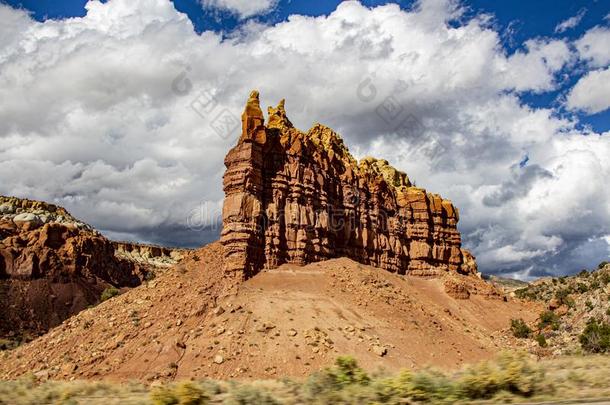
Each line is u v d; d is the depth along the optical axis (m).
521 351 19.52
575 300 98.88
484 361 18.64
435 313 81.19
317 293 69.12
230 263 69.50
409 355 58.88
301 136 83.50
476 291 104.62
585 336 73.25
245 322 58.62
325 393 17.64
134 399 18.33
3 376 58.50
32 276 160.38
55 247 180.75
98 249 196.75
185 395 17.47
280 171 78.50
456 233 117.81
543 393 16.23
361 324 62.53
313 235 79.56
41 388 21.30
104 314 68.00
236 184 73.25
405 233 106.75
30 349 66.12
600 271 109.62
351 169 95.94
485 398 16.12
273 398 17.22
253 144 74.75
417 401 16.11
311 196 80.38
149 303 66.50
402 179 125.06
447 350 65.12
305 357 52.84
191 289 67.81
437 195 121.44
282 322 59.16
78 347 59.66
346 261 81.19
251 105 76.50
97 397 20.06
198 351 53.44
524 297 124.81
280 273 72.00
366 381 19.11
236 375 49.16
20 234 181.75
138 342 56.56
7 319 138.50
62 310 153.38
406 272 104.06
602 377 17.72
